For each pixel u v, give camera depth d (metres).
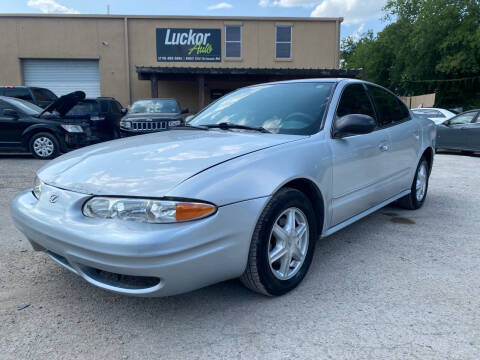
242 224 2.20
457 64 26.28
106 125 10.70
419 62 29.72
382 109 3.88
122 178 2.18
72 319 2.34
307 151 2.69
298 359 1.96
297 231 2.65
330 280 2.83
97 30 19.41
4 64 19.39
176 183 2.07
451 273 2.93
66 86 19.92
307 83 3.51
